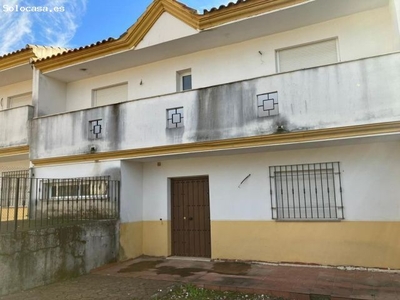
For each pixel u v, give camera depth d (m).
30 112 11.07
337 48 8.27
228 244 8.87
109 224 8.87
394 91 6.39
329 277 6.88
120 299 5.93
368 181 7.57
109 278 7.47
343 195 7.76
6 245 6.29
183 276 7.43
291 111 7.25
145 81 10.66
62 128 10.35
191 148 8.42
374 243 7.37
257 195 8.68
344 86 6.82
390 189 7.37
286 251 8.19
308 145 7.63
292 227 8.20
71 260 7.60
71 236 7.68
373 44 7.81
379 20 7.80
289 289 6.16
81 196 9.84
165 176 10.00
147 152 9.00
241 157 8.98
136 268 8.41
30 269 6.68
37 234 6.89
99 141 9.69
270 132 7.41
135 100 9.27
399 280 6.53
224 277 7.20
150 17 9.36
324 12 7.92
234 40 9.24
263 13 7.93
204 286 6.66
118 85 11.36
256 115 7.61
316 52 8.56
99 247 8.45
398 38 6.84
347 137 6.80
